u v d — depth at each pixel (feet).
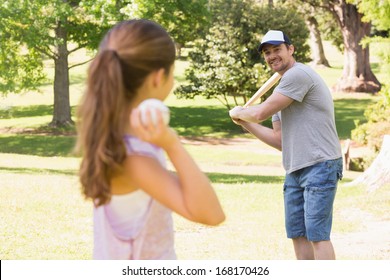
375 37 56.90
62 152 85.87
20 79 87.71
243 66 99.25
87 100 5.84
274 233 26.91
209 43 99.60
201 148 88.22
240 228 27.96
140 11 71.41
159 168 5.87
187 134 102.53
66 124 99.81
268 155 83.30
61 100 99.96
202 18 101.55
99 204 6.01
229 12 99.66
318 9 149.59
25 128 101.04
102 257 6.42
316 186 14.40
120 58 5.92
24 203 31.83
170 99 130.52
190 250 23.03
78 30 95.55
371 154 71.87
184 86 104.68
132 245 6.28
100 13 79.15
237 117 14.57
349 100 126.62
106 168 5.85
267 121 111.75
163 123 5.37
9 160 65.46
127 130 5.98
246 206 34.65
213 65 99.60
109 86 5.78
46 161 66.49
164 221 6.39
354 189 40.09
